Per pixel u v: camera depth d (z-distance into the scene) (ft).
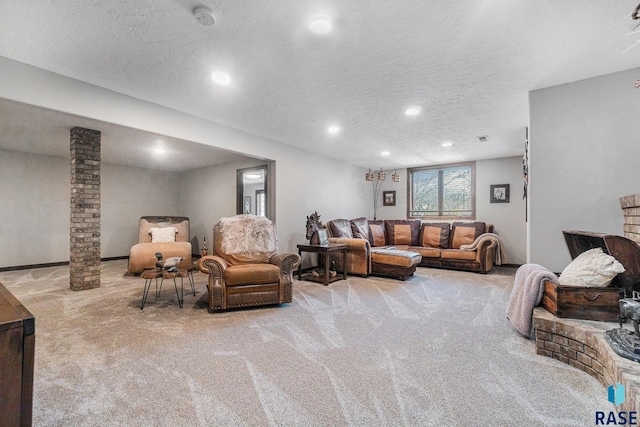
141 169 22.89
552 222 8.38
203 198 22.48
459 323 8.48
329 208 19.33
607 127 7.77
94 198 12.41
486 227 18.34
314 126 12.62
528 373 5.72
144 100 9.69
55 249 18.56
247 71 7.74
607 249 6.32
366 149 16.97
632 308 4.89
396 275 14.85
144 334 7.61
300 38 6.25
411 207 22.59
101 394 4.98
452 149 16.78
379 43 6.42
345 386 5.26
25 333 2.50
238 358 6.30
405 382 5.39
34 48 6.68
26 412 2.52
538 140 8.64
